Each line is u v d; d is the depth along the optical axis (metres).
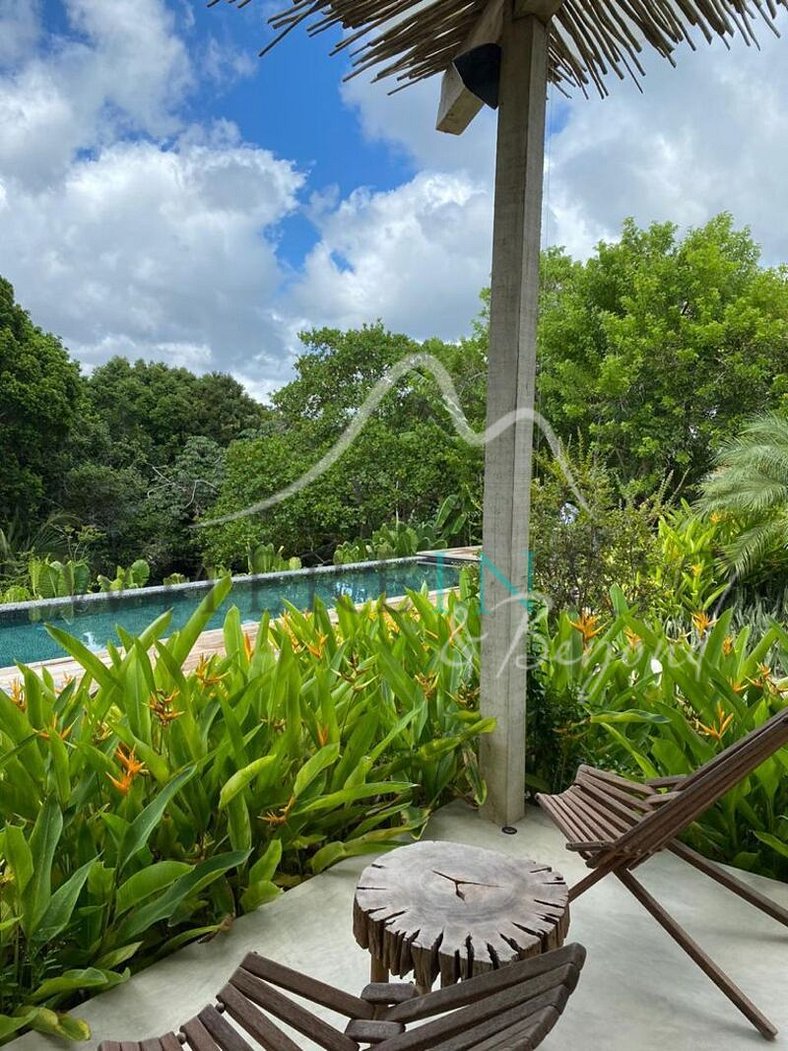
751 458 6.50
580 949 0.88
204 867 1.86
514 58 2.32
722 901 2.17
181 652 2.42
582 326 15.16
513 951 1.22
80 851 1.83
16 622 7.18
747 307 13.54
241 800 2.00
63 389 18.12
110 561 17.45
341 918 2.05
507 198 2.35
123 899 1.74
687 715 2.68
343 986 1.78
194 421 24.30
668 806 1.65
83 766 2.00
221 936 1.96
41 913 1.60
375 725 2.38
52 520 16.52
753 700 2.62
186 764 2.09
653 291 14.27
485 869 1.50
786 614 5.30
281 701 2.41
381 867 1.50
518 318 2.36
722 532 6.25
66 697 2.24
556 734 2.76
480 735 2.61
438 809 2.71
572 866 2.33
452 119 2.84
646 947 1.96
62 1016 1.56
